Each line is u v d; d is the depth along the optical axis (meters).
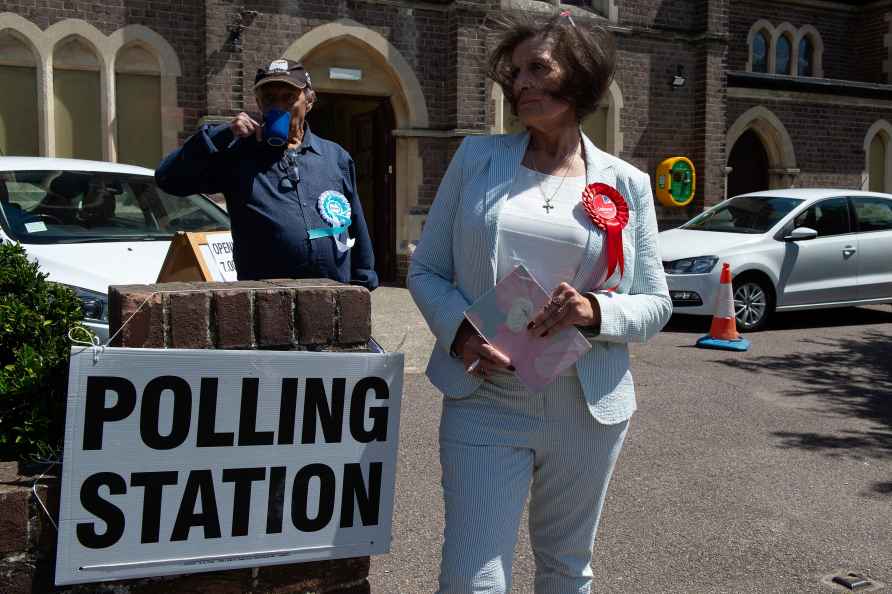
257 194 3.52
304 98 3.66
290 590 2.56
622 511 4.63
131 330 2.37
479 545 2.35
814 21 19.83
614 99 14.94
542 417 2.44
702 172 15.55
